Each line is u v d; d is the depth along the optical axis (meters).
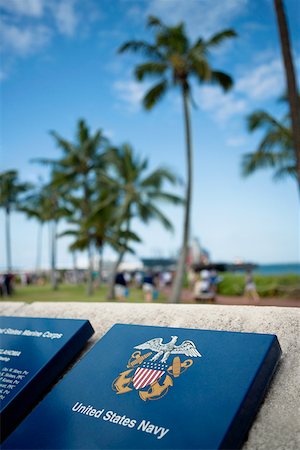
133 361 2.20
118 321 2.95
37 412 2.06
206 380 1.88
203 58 13.57
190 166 14.93
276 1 9.52
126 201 20.08
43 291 25.28
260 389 1.85
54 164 24.78
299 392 1.89
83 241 22.16
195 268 25.44
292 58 9.38
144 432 1.72
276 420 1.78
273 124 15.46
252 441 1.71
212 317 2.63
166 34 14.32
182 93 15.16
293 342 2.21
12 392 2.20
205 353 2.05
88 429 1.85
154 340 2.30
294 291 17.91
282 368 2.05
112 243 20.97
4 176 35.41
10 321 3.06
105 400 1.99
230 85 15.25
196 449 1.56
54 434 1.88
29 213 34.09
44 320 2.93
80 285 36.12
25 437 1.92
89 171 24.52
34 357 2.47
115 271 19.09
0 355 2.58
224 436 1.59
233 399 1.73
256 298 18.08
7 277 19.92
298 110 9.41
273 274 20.83
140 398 1.92
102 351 2.40
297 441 1.68
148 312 2.94
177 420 1.72
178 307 2.91
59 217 31.25
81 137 24.56
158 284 30.44
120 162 20.97
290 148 16.70
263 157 16.86
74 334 2.62
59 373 2.44
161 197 19.78
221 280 21.33
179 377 1.95
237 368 1.89
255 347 1.99
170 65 14.73
